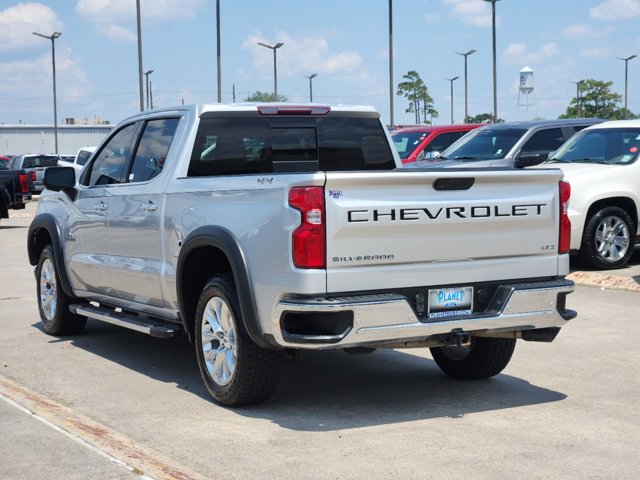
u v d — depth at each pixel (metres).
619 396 6.55
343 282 5.57
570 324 9.18
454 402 6.42
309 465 5.07
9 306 10.86
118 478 4.84
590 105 82.38
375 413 6.14
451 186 5.87
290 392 6.74
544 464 5.05
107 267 7.82
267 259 5.73
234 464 5.11
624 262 12.80
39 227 9.01
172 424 5.93
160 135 7.39
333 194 5.52
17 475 4.92
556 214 6.31
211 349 6.41
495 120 42.66
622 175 12.64
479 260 6.04
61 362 7.89
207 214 6.34
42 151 96.06
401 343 5.79
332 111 7.61
